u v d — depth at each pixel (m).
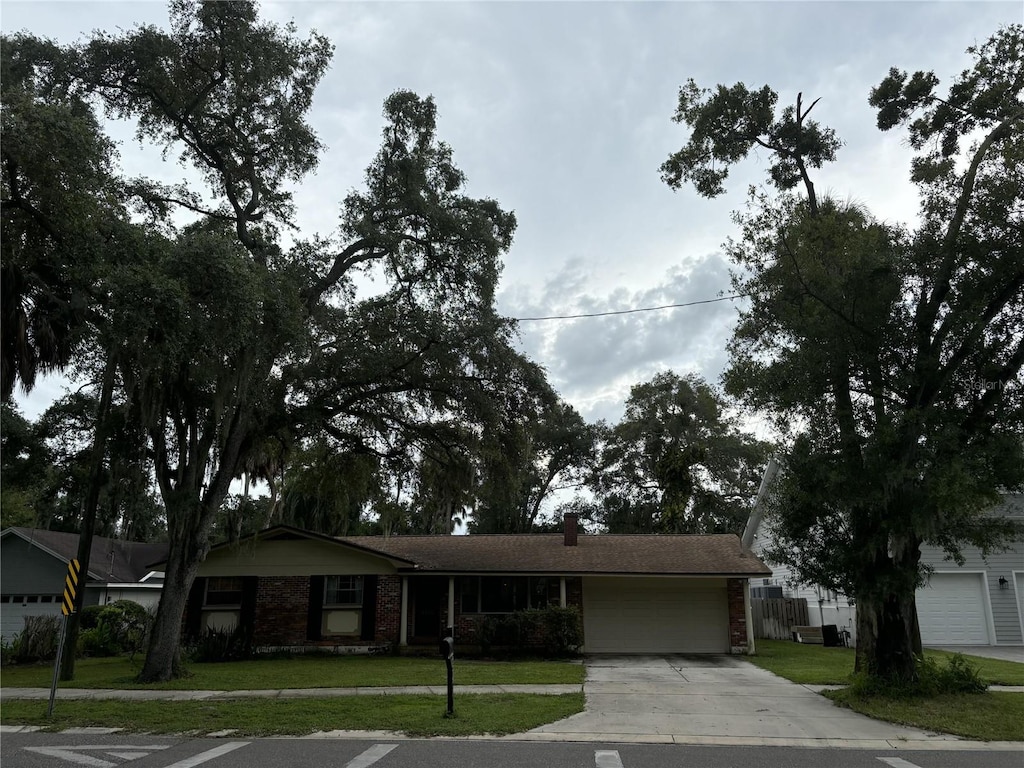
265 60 17.42
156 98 17.30
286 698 12.55
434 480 21.27
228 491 16.84
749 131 15.88
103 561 29.61
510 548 24.41
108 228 12.77
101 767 7.97
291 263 16.95
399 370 18.23
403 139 19.33
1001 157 11.93
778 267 12.85
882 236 12.42
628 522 46.16
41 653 20.59
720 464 42.22
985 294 11.95
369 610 22.03
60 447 19.28
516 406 19.81
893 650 12.21
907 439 11.47
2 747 9.18
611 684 14.25
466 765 7.96
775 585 30.64
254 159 18.69
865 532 11.77
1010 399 11.91
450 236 19.20
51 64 16.12
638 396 45.91
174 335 12.30
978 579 22.53
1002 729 9.80
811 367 12.25
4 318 13.20
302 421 17.84
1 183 11.74
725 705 11.91
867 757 8.48
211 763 8.08
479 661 19.41
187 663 18.81
